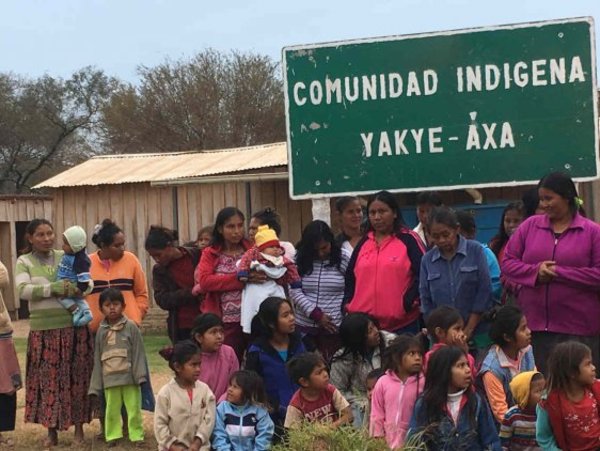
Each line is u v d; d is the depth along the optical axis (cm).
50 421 939
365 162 973
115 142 3656
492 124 957
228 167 1794
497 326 775
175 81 3572
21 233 2441
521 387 739
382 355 793
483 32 957
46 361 945
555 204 791
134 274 980
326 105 978
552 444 716
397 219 865
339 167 977
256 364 831
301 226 1717
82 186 1909
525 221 816
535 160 953
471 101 959
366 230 883
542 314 798
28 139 4294
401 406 755
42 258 957
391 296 846
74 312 942
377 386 766
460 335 776
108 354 934
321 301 881
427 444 724
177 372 837
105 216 1905
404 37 966
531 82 952
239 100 3522
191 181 1540
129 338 942
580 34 946
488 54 956
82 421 950
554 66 949
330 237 884
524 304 809
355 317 817
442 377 724
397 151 969
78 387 949
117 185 1894
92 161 2073
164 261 969
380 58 970
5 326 949
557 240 795
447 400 725
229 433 809
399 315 845
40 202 2408
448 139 962
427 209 923
